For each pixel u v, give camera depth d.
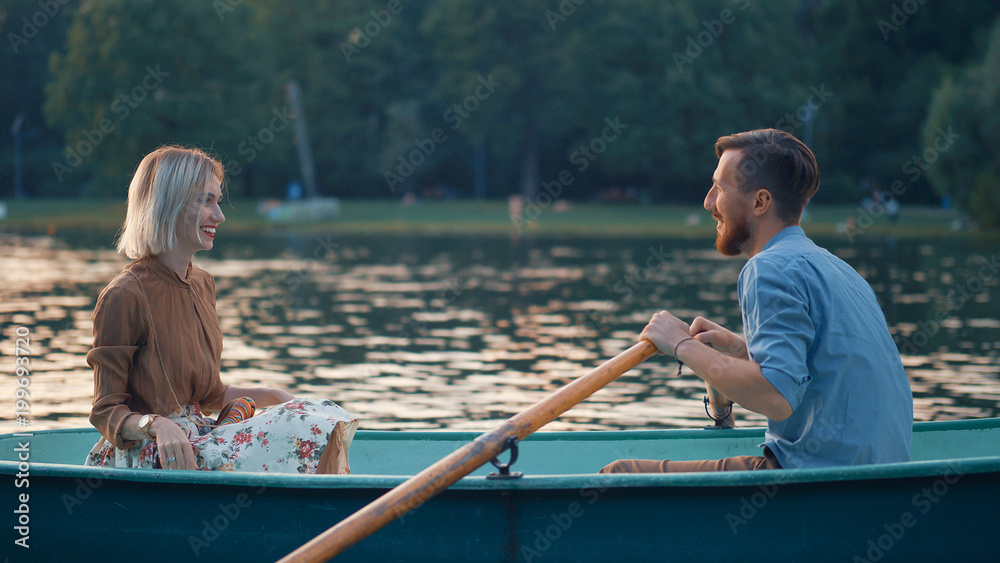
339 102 61.88
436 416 6.30
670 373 7.84
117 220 40.81
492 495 2.88
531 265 21.56
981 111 30.84
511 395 7.04
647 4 53.59
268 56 51.84
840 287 2.72
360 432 3.98
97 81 46.59
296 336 10.24
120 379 3.09
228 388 3.53
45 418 6.08
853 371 2.71
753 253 2.94
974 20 48.75
